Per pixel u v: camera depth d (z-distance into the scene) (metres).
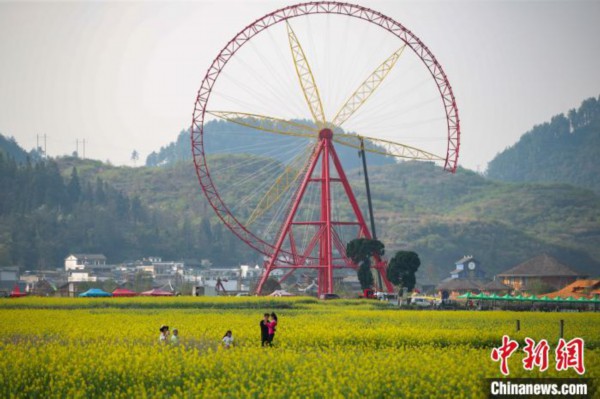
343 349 47.62
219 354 41.47
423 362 40.03
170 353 41.41
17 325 60.78
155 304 97.06
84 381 35.97
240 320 67.12
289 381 35.94
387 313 82.56
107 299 101.50
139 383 36.47
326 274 138.12
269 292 146.12
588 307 108.31
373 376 36.09
